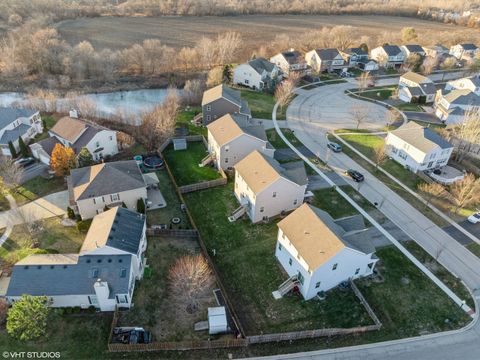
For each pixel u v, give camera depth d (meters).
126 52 109.56
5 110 67.94
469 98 87.06
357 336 36.41
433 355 35.00
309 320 37.84
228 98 74.19
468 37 157.88
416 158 63.81
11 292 35.84
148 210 51.69
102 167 50.41
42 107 79.44
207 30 149.00
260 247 46.84
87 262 37.88
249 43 136.00
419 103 96.69
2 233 46.28
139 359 33.22
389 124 83.31
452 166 67.44
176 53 116.19
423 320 38.44
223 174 60.09
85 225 46.78
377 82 111.00
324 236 39.53
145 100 94.81
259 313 38.47
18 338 33.75
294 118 83.50
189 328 36.19
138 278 40.62
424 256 46.50
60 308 36.81
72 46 118.06
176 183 58.06
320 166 64.94
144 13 168.12
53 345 33.88
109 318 36.72
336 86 105.69
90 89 98.25
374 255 45.72
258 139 60.44
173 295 39.41
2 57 103.44
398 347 35.56
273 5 188.62
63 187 55.38
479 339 36.88
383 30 166.50
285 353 34.53
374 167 65.88
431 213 54.53
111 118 77.06
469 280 43.59
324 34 142.12
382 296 40.72
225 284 41.56
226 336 35.62
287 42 133.00
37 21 131.12
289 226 42.22
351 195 57.59
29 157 62.34
